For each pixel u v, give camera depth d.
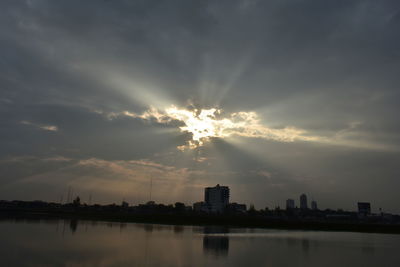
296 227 116.31
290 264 32.91
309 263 34.03
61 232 59.69
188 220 127.00
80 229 68.69
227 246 46.31
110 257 32.25
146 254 34.97
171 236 59.53
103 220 117.69
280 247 48.06
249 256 36.94
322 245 53.69
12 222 86.69
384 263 36.16
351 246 54.03
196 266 29.22
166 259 32.12
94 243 43.88
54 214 168.50
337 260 37.06
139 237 55.03
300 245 52.19
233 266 30.20
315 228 113.44
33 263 28.42
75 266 27.52
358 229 114.44
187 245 45.28
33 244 41.09
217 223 122.00
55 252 34.78
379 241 67.06
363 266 33.72
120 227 80.75
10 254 32.84
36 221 95.38
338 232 99.44
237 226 110.38
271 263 32.91
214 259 33.56
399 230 117.50
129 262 29.83
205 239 55.91
